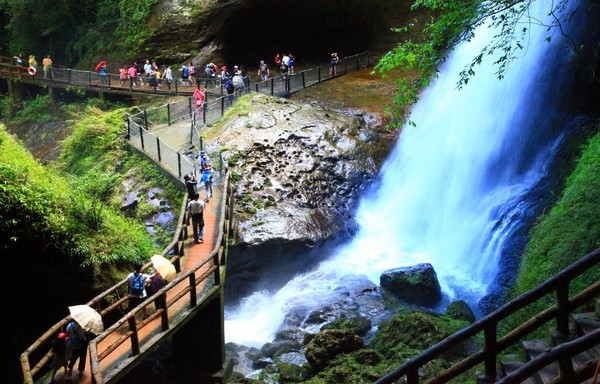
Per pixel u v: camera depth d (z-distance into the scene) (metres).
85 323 11.15
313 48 41.25
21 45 46.94
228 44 39.97
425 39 15.50
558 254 14.05
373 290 20.78
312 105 29.34
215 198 21.91
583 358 7.26
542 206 20.28
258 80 38.38
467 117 26.67
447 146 26.53
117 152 28.16
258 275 21.98
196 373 15.79
